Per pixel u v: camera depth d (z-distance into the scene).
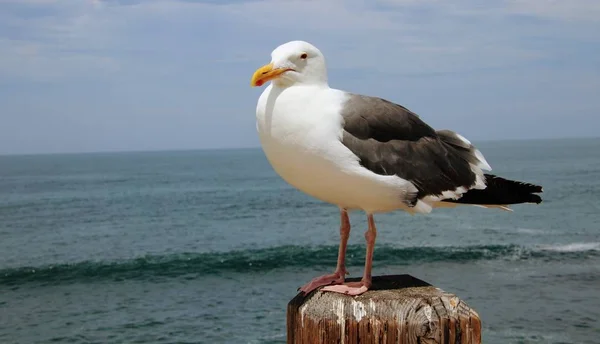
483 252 27.66
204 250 29.34
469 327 3.49
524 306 18.02
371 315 3.57
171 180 97.25
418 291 3.90
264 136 4.24
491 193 4.81
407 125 4.58
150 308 18.91
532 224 37.09
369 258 4.33
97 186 84.19
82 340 16.03
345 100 4.38
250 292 20.77
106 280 23.48
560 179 73.38
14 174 132.88
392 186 4.28
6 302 20.47
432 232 34.12
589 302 18.33
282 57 4.21
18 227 40.09
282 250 28.75
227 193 68.06
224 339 15.60
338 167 4.16
